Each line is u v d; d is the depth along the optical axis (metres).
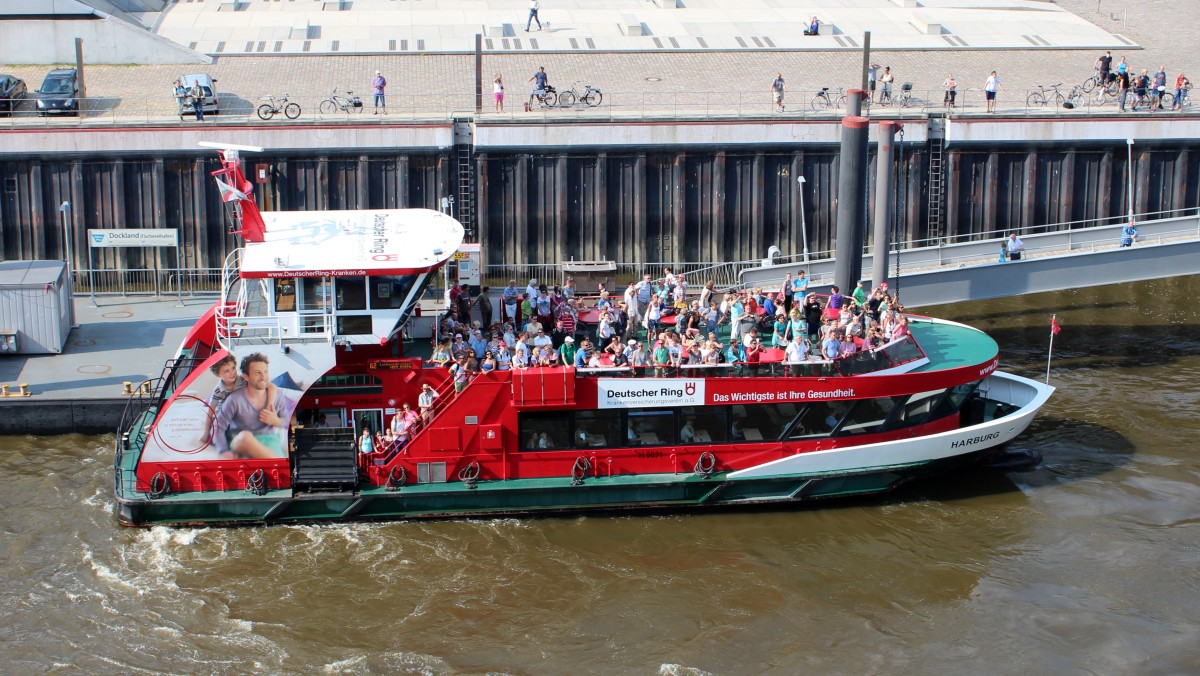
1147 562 35.34
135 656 30.97
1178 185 65.69
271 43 77.94
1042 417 45.91
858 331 39.19
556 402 36.34
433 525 37.19
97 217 61.12
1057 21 87.00
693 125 62.47
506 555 35.72
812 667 30.69
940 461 38.66
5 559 35.06
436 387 37.31
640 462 37.34
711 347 37.41
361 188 61.97
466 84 72.19
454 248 37.03
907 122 63.59
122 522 36.81
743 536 36.94
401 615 32.81
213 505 36.25
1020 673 30.47
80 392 43.91
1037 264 52.41
